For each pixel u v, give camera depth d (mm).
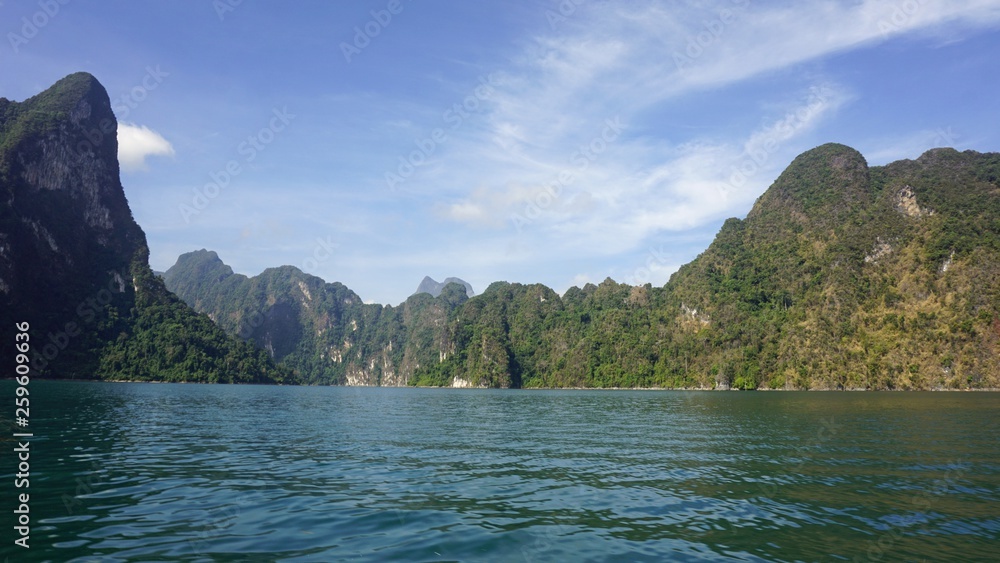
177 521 12203
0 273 115688
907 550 11008
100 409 42156
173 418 37594
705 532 12016
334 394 112500
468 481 17172
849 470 19406
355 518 12664
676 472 18953
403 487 16141
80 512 12820
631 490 16047
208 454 21797
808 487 16578
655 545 11102
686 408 58312
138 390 83125
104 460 19797
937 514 13594
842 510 13930
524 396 108250
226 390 100188
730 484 16984
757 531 12125
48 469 17953
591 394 120062
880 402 68188
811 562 10273
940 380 115062
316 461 20672
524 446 25812
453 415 48219
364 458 21594
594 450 24422
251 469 18688
